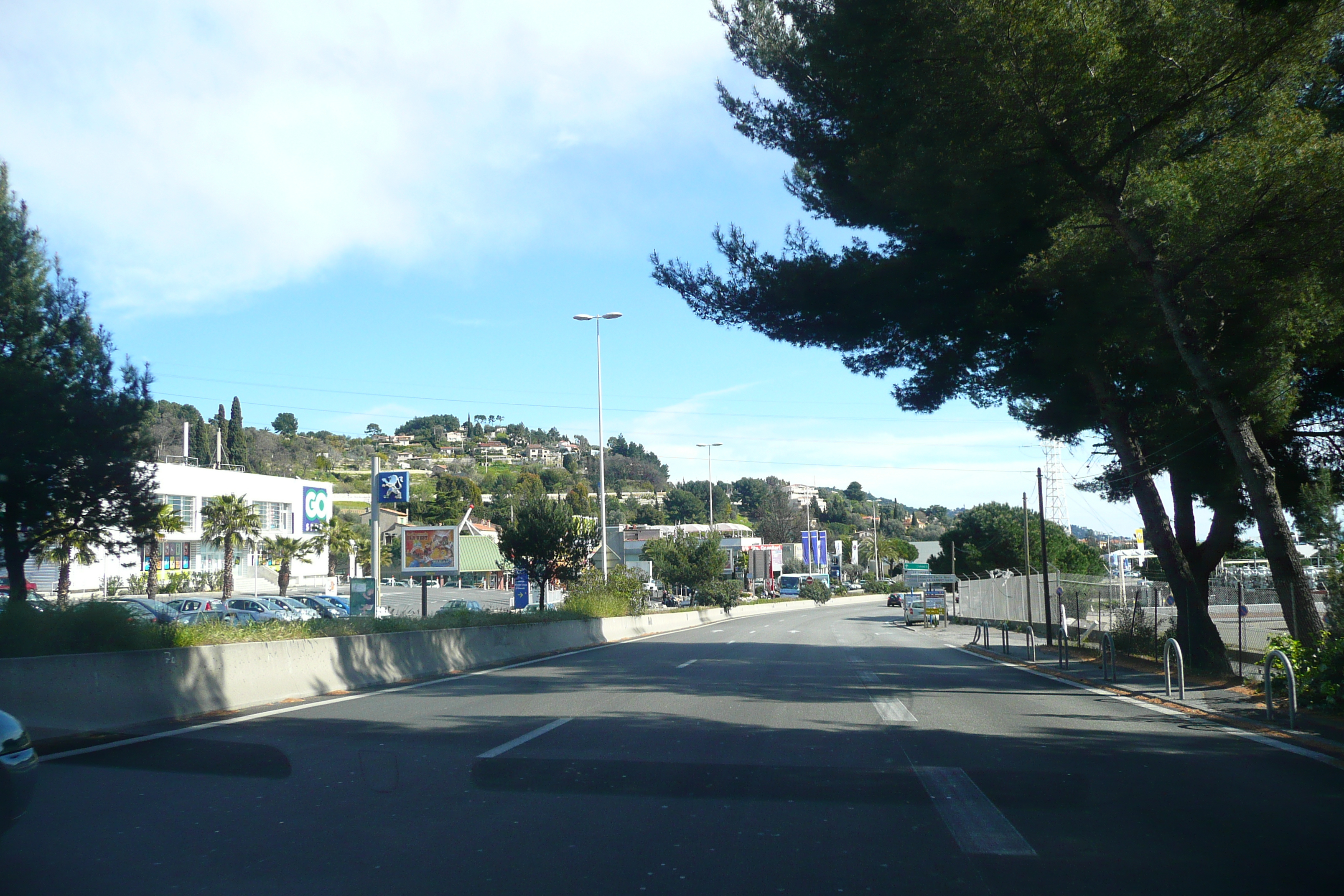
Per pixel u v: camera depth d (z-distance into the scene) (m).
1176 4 12.05
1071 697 14.59
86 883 5.02
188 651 11.91
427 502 116.62
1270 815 6.73
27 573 46.44
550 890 4.98
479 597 69.31
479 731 10.50
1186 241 13.45
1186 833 6.22
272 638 14.91
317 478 133.00
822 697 14.34
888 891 5.03
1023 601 43.16
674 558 66.00
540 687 15.83
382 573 88.75
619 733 10.38
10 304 14.65
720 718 11.77
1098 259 15.19
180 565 59.31
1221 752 9.41
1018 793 7.38
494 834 6.07
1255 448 15.58
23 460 13.80
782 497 181.12
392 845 5.78
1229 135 13.98
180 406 122.81
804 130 19.59
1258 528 15.59
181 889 4.94
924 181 14.46
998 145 13.33
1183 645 19.08
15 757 5.77
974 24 12.19
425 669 18.58
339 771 8.02
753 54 19.73
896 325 19.12
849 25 14.12
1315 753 9.37
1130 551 68.94
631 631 38.16
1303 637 14.41
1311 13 11.37
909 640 36.69
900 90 14.21
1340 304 13.79
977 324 18.72
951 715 12.18
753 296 19.14
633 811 6.70
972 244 16.83
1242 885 5.18
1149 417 20.81
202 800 6.93
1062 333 16.45
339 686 15.19
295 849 5.68
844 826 6.33
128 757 8.66
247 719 11.40
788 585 96.81
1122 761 8.86
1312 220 12.44
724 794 7.29
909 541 164.12
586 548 38.31
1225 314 15.46
